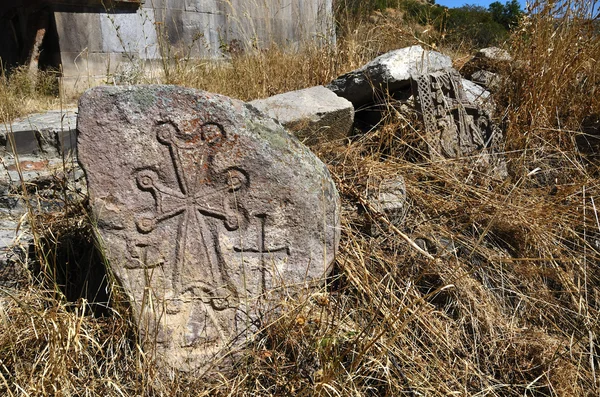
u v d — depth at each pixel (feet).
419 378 7.72
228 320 8.42
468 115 12.82
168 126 7.91
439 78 12.55
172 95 7.86
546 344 8.54
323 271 8.58
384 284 9.21
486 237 10.35
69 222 10.05
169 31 28.58
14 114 16.26
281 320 8.09
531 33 14.38
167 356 8.08
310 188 8.31
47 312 7.75
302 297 8.43
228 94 16.12
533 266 9.73
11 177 11.54
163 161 8.02
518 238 10.35
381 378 7.72
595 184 10.79
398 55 13.24
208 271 8.35
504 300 9.44
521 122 12.96
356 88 13.26
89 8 25.89
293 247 8.46
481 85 15.72
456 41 21.34
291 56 18.56
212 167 8.10
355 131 13.03
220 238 8.32
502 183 10.77
